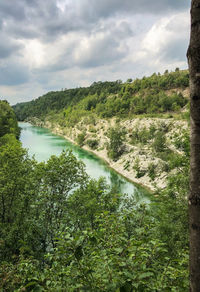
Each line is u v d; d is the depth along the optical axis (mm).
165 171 60469
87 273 3955
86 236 4430
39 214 19734
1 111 123750
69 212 18484
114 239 4855
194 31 2480
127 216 5652
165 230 14258
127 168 73250
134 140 102625
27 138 147750
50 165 22078
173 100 151125
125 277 3619
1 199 20062
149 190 56656
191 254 2686
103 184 23781
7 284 5902
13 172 19859
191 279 2697
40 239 18578
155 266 4289
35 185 21094
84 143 121562
